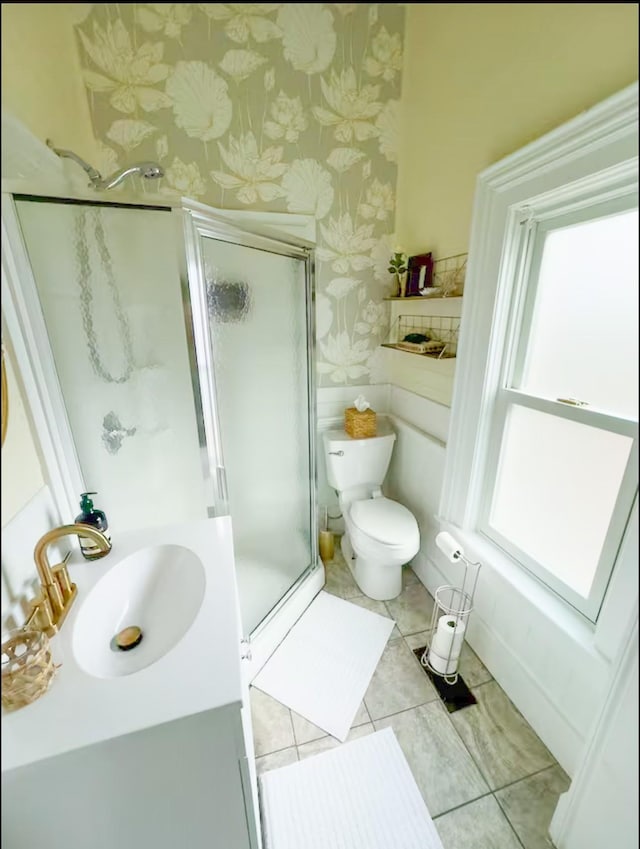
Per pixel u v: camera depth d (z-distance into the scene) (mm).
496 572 1375
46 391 1029
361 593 1959
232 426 1502
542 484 1263
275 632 1625
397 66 1523
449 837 1032
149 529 1156
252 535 1667
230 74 1520
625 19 713
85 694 666
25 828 627
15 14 778
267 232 1419
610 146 836
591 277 1027
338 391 2188
